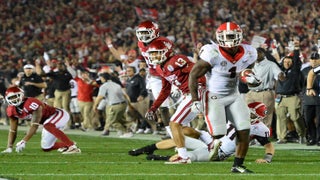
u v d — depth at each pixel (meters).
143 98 36.72
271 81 29.31
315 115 30.05
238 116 19.22
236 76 19.20
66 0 65.38
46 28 61.91
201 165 21.05
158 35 25.14
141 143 31.12
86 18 63.31
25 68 40.31
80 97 40.59
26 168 20.30
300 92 30.81
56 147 25.80
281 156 24.58
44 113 25.36
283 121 30.98
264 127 22.17
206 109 19.41
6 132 39.16
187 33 55.06
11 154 24.89
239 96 19.41
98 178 18.06
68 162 22.16
